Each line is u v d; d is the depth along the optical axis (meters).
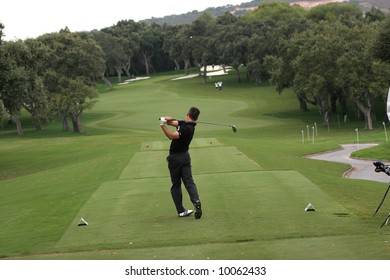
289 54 78.12
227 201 13.72
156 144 35.41
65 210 14.47
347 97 71.88
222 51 124.19
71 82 74.62
